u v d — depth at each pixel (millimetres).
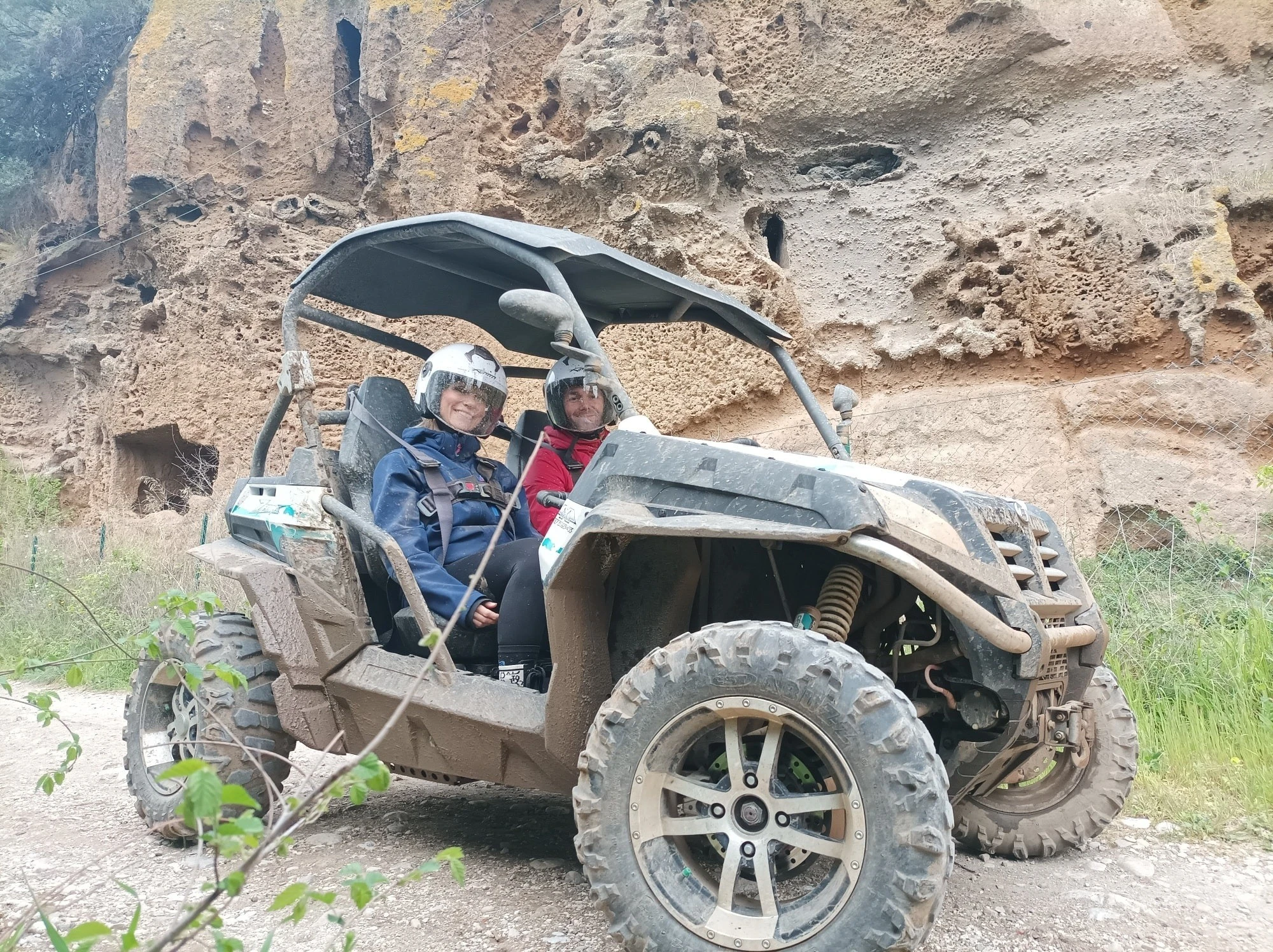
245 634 4035
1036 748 3289
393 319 4652
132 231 15289
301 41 14320
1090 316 9492
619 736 2670
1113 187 10133
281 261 13781
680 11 11617
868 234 11305
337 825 4219
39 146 18797
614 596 3186
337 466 4031
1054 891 3455
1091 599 3436
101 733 6336
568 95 11930
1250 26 10203
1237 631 5953
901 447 9875
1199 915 3219
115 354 15438
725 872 2564
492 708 3289
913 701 3105
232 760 3816
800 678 2514
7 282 16766
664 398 10898
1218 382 8953
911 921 2344
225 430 13672
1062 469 9156
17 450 16609
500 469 4281
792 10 11664
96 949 2820
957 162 11164
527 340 4941
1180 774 4660
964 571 2789
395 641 4020
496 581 3686
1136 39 10516
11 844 4023
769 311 10680
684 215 10984
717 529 2705
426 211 12242
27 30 18516
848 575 3006
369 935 2967
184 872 3629
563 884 3426
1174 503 8609
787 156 11938
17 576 11117
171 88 14570
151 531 13289
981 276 10039
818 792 2756
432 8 12594
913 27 11266
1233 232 9578
